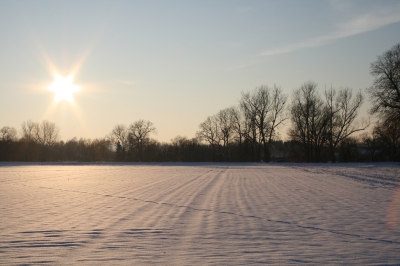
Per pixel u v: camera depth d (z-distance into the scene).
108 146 110.00
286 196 17.39
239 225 10.36
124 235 9.12
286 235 9.17
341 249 7.89
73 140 128.88
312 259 7.14
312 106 71.38
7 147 93.38
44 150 98.38
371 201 15.54
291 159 76.00
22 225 10.38
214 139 91.50
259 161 78.62
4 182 27.39
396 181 26.33
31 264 6.85
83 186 23.52
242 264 6.83
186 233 9.34
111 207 13.78
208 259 7.12
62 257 7.28
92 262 6.96
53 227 10.09
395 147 67.12
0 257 7.29
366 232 9.54
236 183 25.19
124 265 6.78
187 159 89.62
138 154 98.50
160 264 6.82
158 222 10.77
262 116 75.25
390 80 44.62
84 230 9.70
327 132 69.88
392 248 7.98
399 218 11.54
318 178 29.92
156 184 24.62
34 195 18.25
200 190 20.30
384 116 45.16
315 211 12.87
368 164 58.81
